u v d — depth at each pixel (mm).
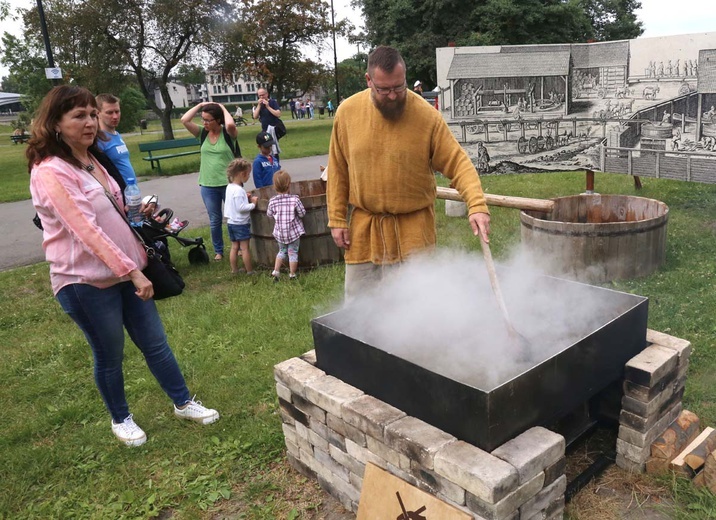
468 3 21828
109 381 2746
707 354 3045
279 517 2293
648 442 2254
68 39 22234
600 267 4277
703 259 4547
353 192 2697
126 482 2590
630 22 27672
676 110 5332
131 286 2691
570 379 1980
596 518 2100
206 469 2623
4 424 3143
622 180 7992
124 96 28516
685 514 2051
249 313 4297
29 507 2480
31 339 4340
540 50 5988
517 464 1699
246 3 24953
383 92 2320
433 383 1875
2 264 6742
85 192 2416
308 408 2314
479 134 6414
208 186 5691
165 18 22391
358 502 2207
